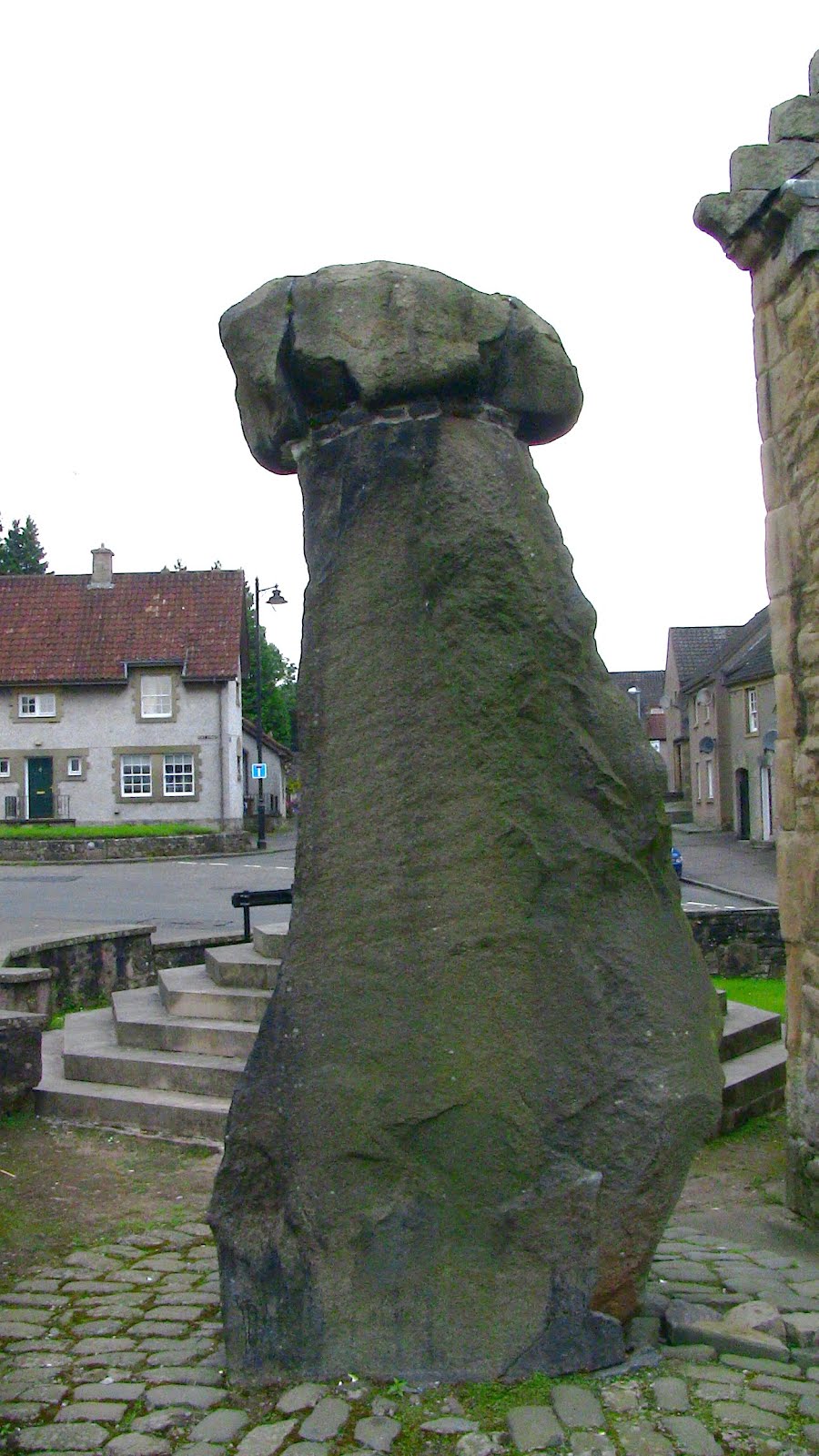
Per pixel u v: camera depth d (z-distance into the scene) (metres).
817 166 5.67
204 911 18.41
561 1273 3.48
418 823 3.68
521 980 3.58
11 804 38.47
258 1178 3.67
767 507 6.03
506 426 3.95
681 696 52.22
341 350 3.78
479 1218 3.51
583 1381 3.42
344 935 3.70
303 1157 3.61
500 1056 3.54
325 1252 3.55
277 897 10.80
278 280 4.02
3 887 22.41
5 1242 5.20
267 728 65.00
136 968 11.44
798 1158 5.71
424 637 3.73
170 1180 6.11
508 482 3.82
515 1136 3.51
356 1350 3.52
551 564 3.86
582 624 3.88
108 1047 7.97
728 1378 3.47
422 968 3.61
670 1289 4.13
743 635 43.31
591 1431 3.16
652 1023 3.60
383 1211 3.54
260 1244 3.62
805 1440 3.13
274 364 3.94
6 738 38.62
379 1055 3.60
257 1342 3.60
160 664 38.22
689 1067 3.61
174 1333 4.07
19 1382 3.67
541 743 3.71
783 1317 3.82
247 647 43.69
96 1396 3.53
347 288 3.81
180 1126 6.93
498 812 3.65
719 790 42.50
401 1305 3.52
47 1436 3.29
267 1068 3.72
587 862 3.66
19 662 38.69
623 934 3.67
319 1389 3.45
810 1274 4.34
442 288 3.80
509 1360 3.46
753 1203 5.90
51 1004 10.27
